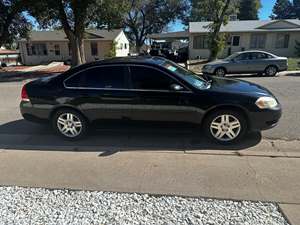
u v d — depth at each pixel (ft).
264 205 10.05
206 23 100.01
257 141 16.16
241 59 49.93
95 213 9.82
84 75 16.55
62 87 16.70
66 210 10.03
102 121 16.70
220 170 12.69
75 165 13.64
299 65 62.13
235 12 104.68
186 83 15.46
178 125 15.94
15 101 29.25
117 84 16.08
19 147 16.20
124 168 13.15
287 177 11.95
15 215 9.82
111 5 63.87
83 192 11.23
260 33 92.43
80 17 63.67
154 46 135.54
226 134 15.53
